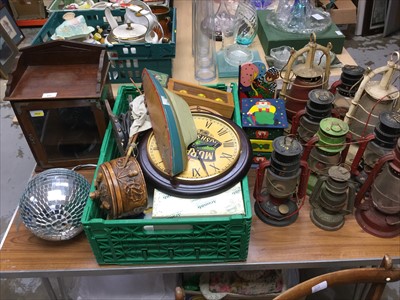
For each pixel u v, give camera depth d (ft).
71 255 3.43
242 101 4.15
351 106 3.72
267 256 3.39
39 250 3.47
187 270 3.43
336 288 5.58
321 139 3.45
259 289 4.33
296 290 2.72
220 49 5.97
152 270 3.40
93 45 4.04
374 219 3.47
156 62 5.10
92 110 3.76
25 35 12.15
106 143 3.69
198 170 3.32
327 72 4.25
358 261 3.33
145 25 5.20
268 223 3.60
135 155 3.52
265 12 6.35
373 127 3.69
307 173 3.43
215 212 3.11
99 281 4.49
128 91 4.43
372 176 3.35
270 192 3.49
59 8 6.21
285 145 3.24
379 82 3.75
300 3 5.87
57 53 4.07
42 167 4.13
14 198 7.47
